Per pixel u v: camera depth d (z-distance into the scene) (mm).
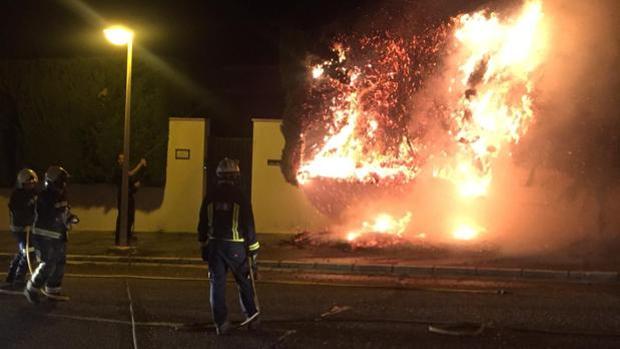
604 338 7465
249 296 7758
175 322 8344
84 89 18312
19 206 10266
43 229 9289
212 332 7805
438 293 10391
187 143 18625
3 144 18938
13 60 18688
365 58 16656
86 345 7266
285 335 7641
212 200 7602
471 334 7648
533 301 9648
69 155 18562
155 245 16078
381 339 7457
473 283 11508
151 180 18391
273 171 18172
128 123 14883
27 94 18625
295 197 18016
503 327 7977
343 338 7508
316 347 7141
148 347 7176
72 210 18812
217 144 18797
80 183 18781
